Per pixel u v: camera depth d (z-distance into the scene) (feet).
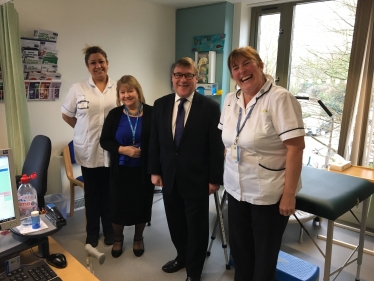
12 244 4.00
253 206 5.25
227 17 11.68
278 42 11.53
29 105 9.29
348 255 8.35
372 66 9.16
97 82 8.05
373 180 7.59
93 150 7.96
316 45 10.72
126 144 7.27
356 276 7.28
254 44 12.29
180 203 6.78
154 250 8.43
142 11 11.78
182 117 6.25
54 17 9.45
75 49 10.09
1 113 8.80
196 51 12.42
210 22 11.98
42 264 3.88
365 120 9.45
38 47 9.01
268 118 4.80
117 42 11.21
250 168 5.08
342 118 9.90
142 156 7.21
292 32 11.19
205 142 6.22
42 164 6.51
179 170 6.29
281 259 7.12
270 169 4.98
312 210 5.59
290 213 4.94
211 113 6.14
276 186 4.98
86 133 7.91
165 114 6.41
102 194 8.54
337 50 10.25
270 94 4.81
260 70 4.94
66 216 10.27
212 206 11.17
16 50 8.05
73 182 9.46
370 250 8.46
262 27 12.08
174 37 13.21
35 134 9.58
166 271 7.45
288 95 4.69
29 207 4.57
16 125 8.43
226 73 12.17
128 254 8.20
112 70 11.24
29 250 4.37
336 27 10.18
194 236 6.58
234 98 5.50
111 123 7.38
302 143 4.77
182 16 12.82
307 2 10.66
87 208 8.41
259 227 5.27
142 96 7.39
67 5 9.68
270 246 5.28
